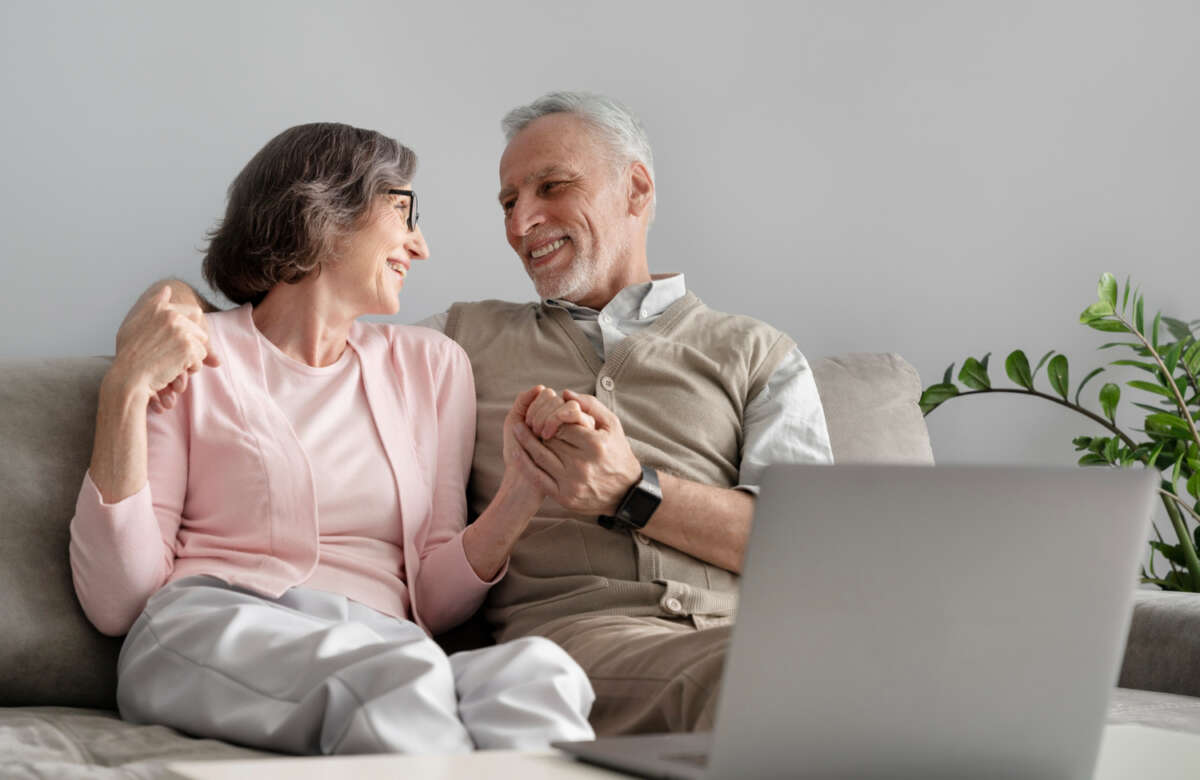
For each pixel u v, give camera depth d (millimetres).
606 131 1876
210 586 1327
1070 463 2682
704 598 1530
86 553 1304
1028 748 710
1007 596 696
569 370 1726
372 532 1493
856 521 664
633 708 1261
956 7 2668
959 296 2639
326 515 1455
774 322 2496
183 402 1425
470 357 1764
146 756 1033
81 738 1107
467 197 2225
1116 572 724
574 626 1468
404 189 1581
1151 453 2289
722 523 1546
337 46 2104
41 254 1866
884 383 2035
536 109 1928
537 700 969
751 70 2496
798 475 651
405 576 1510
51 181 1874
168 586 1309
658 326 1784
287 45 2059
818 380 1997
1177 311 2789
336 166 1544
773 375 1780
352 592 1399
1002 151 2688
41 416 1435
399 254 1580
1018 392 2412
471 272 2225
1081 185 2742
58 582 1351
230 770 622
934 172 2633
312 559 1402
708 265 2445
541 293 1845
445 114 2207
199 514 1419
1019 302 2682
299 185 1511
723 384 1739
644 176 1910
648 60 2404
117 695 1279
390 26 2154
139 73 1939
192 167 1979
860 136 2580
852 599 665
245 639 1135
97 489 1302
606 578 1558
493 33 2256
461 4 2225
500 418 1686
